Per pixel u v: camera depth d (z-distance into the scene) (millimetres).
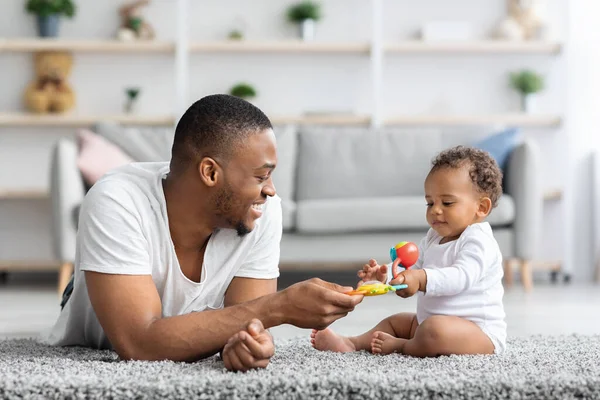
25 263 5020
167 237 1611
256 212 1597
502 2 5461
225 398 1298
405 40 5449
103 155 4148
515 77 5305
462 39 5281
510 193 4113
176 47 5160
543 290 4293
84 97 5371
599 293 4094
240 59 5418
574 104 5324
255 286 1721
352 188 4648
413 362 1604
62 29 5332
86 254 1561
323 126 5309
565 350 1853
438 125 5402
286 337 2320
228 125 1528
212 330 1499
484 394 1320
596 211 5227
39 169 5375
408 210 4031
